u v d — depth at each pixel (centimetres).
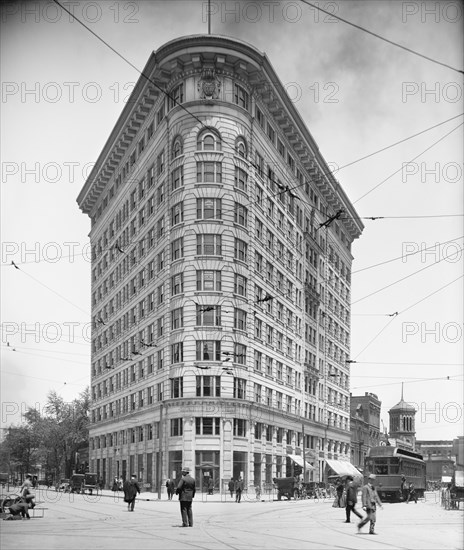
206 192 6794
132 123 8038
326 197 9931
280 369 8069
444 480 8219
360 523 2422
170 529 2494
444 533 2434
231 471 6588
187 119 6869
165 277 7150
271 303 7775
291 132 8200
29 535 2164
